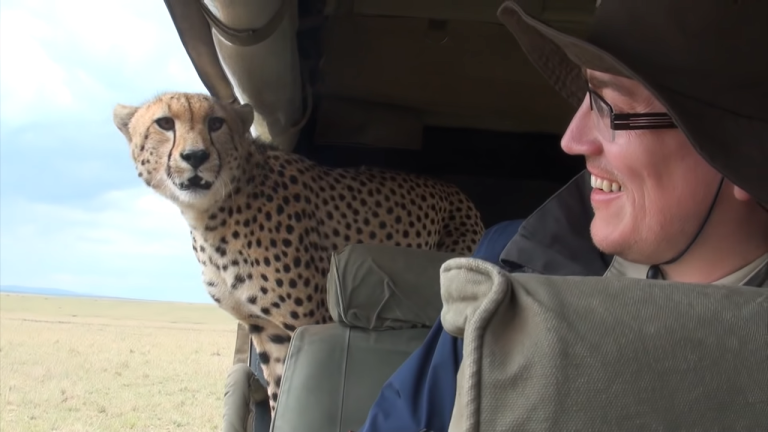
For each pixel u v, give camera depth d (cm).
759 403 18
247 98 82
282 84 78
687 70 28
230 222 91
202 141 86
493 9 85
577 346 18
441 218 110
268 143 100
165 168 87
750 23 28
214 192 88
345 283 67
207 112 88
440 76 97
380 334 68
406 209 105
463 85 99
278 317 93
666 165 31
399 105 105
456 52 92
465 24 88
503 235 55
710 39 28
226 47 68
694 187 31
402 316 67
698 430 18
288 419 64
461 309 21
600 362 18
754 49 28
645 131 31
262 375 104
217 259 93
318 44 91
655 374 18
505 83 98
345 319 67
